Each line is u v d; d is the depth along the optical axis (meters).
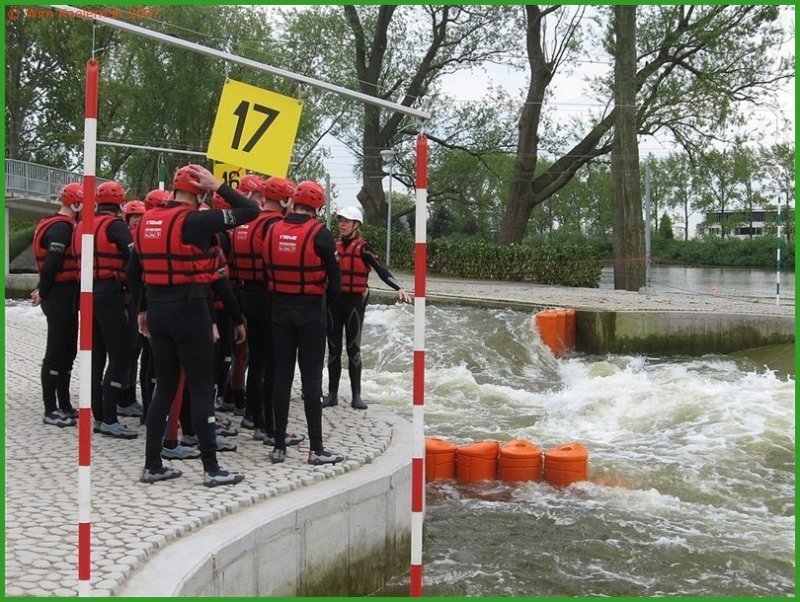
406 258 36.12
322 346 6.64
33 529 4.93
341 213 9.25
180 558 4.55
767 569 6.77
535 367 17.14
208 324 5.87
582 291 27.56
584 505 8.23
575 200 87.94
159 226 5.69
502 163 39.94
